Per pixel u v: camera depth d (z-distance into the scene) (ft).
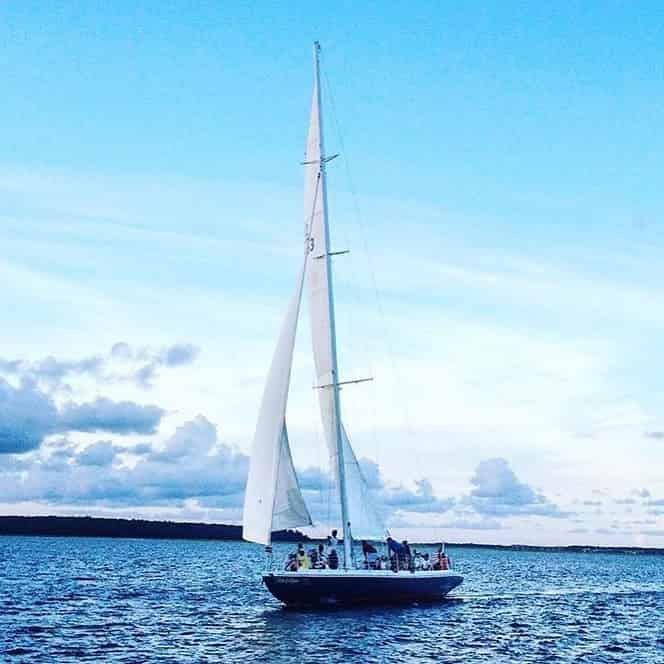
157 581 241.14
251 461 136.67
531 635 129.80
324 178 146.82
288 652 107.04
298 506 135.54
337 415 141.38
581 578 341.41
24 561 340.18
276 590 130.62
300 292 140.87
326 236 144.97
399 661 103.76
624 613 172.35
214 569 333.42
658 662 110.42
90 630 126.62
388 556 143.13
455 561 611.88
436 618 140.15
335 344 142.72
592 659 110.93
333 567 135.64
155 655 105.81
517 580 306.14
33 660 102.17
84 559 391.65
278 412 135.85
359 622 129.70
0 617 138.62
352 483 140.36
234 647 111.14
